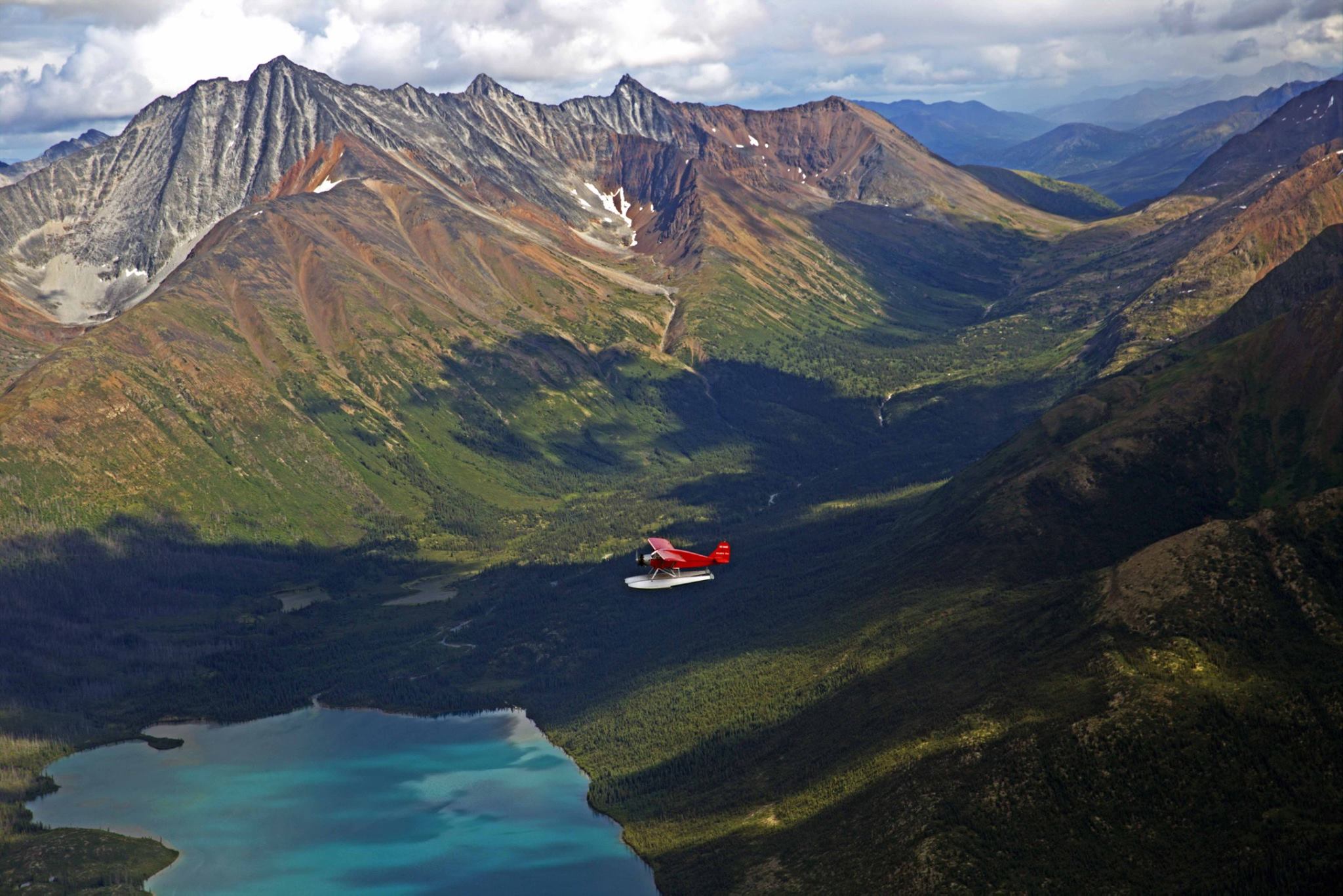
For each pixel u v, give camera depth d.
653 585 184.62
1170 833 182.62
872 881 186.62
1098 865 180.00
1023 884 178.25
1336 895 166.25
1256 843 177.50
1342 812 179.00
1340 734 188.38
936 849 184.62
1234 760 188.12
